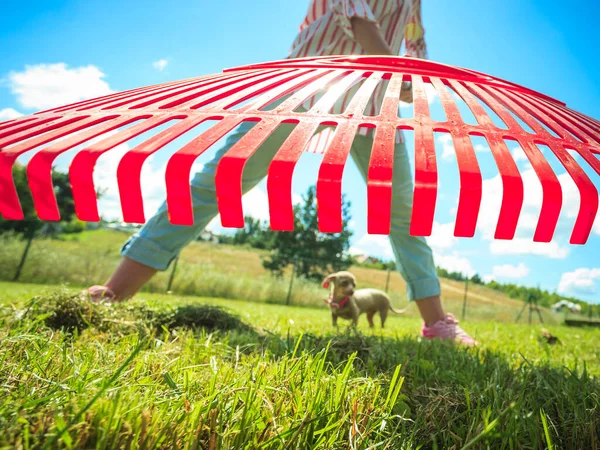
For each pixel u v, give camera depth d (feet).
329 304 14.16
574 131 4.44
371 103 10.72
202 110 4.22
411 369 5.03
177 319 8.02
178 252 8.79
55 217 3.50
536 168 3.40
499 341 11.55
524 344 11.04
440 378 4.83
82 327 6.43
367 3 10.23
